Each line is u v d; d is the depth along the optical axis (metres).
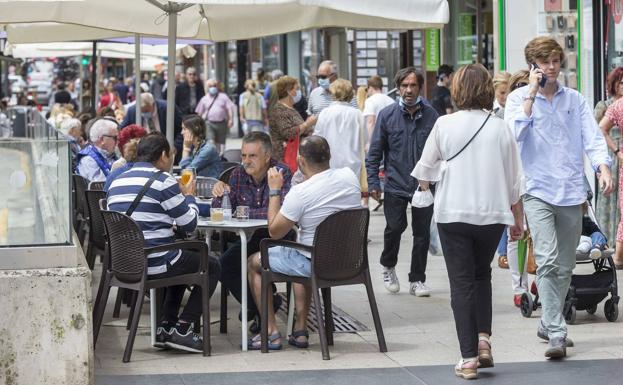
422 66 29.05
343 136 16.31
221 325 11.66
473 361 9.51
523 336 11.15
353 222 10.46
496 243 9.57
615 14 17.61
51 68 80.62
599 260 11.97
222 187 11.66
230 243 12.85
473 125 9.48
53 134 10.88
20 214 9.34
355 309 12.84
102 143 15.17
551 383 9.33
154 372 9.93
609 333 11.24
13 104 45.34
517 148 9.59
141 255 10.31
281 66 45.75
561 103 10.34
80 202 14.77
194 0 10.52
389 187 13.50
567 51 19.05
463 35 27.33
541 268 10.25
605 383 9.31
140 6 14.29
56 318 9.23
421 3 11.32
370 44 31.73
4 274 9.16
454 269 9.54
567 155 10.27
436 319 12.23
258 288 10.88
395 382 9.47
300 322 10.98
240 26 15.19
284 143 16.39
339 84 16.47
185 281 10.45
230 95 55.00
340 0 10.83
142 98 20.92
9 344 9.17
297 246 10.39
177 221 10.70
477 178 9.44
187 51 27.34
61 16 13.95
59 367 9.24
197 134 15.11
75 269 9.30
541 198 10.25
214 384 9.45
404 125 13.34
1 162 9.28
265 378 9.65
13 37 18.25
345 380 9.56
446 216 9.45
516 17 19.41
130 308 11.98
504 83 13.55
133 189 10.63
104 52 32.62
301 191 10.45
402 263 16.17
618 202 15.20
